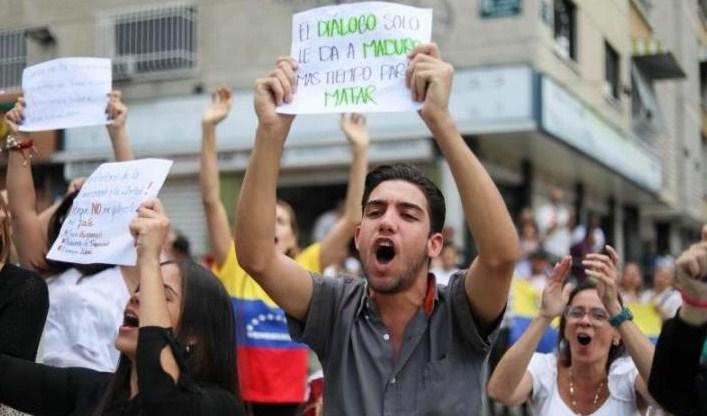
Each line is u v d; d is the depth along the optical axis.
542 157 13.23
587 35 11.09
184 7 12.98
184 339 2.46
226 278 4.46
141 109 13.40
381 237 2.50
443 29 11.69
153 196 2.67
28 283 2.99
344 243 4.41
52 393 2.84
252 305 4.43
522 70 11.11
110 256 2.68
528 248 9.48
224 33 12.99
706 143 10.22
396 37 2.52
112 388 2.49
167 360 2.27
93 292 3.60
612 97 10.63
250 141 12.77
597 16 10.84
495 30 11.51
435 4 11.66
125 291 3.62
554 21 11.59
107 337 3.55
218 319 2.54
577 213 13.26
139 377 2.24
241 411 2.49
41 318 3.02
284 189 13.49
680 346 2.25
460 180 2.41
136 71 12.95
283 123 2.57
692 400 2.33
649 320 6.43
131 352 2.42
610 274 3.22
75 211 2.83
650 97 10.20
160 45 12.97
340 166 12.74
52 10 10.66
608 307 3.21
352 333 2.59
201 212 13.35
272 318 4.47
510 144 12.22
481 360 2.57
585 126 11.48
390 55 2.52
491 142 12.08
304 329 2.66
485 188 2.40
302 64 2.60
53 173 11.92
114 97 3.80
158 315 2.32
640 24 9.54
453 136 2.40
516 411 7.31
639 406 3.39
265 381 4.41
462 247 11.40
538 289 7.50
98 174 2.83
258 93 2.57
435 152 11.59
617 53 10.39
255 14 12.80
